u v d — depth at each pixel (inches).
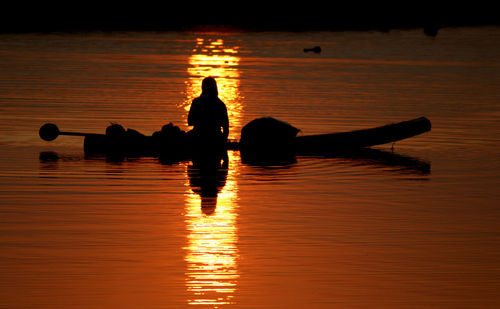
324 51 4692.4
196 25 6875.0
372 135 1674.5
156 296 772.0
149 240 957.8
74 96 2449.6
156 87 2746.1
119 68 3440.0
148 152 1619.1
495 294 791.1
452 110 2279.8
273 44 5162.4
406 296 782.5
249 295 778.2
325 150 1673.2
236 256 899.4
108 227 1015.0
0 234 975.6
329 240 970.1
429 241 971.9
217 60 3976.4
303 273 845.2
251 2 7711.6
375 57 4323.3
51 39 5157.5
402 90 2780.5
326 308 749.3
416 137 1844.2
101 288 791.7
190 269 852.0
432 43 5442.9
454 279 832.9
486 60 4222.4
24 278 818.2
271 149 1658.5
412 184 1320.1
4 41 4899.1
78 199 1173.1
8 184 1270.9
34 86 2694.4
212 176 1376.7
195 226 1026.7
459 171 1439.5
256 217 1080.2
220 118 1619.1
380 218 1083.3
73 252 905.5
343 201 1186.0
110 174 1375.5
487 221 1073.5
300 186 1298.0
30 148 1620.3
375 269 861.8
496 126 1995.6
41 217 1061.8
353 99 2493.8
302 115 2113.7
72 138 1754.4
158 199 1182.9
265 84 2888.8
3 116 2020.2
